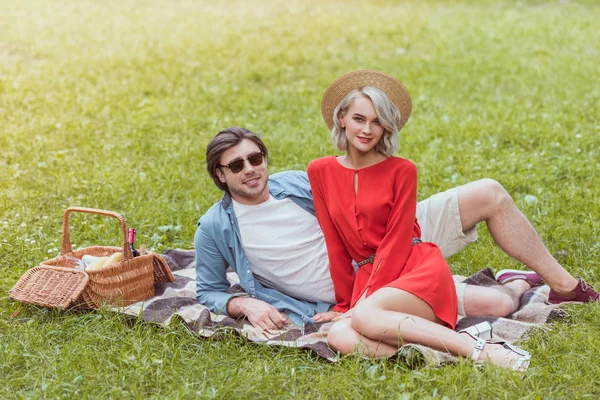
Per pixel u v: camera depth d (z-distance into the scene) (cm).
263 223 423
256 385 346
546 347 378
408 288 372
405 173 399
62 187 657
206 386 350
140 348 379
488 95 994
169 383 354
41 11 1548
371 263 405
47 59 1177
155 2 1717
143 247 454
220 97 983
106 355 376
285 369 362
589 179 664
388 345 366
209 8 1659
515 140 791
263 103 956
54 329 404
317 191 416
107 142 802
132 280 435
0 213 602
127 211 611
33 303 421
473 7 1702
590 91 988
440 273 381
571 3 1733
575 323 404
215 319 417
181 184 676
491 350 358
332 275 416
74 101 951
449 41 1318
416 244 403
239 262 425
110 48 1254
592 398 334
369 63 1180
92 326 405
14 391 347
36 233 560
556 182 659
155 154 766
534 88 1011
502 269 495
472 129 830
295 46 1289
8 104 929
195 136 823
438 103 948
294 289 429
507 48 1266
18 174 686
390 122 393
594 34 1362
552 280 421
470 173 692
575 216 582
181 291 453
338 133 411
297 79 1099
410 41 1324
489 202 417
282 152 762
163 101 966
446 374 343
